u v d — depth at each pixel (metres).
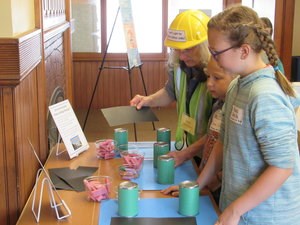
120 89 6.38
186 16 1.97
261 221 1.38
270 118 1.27
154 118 2.24
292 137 1.29
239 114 1.37
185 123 2.15
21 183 1.54
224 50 1.32
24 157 1.60
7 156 1.49
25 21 1.62
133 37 5.20
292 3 5.66
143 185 1.73
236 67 1.34
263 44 1.33
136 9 6.19
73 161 1.98
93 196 1.56
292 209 1.40
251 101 1.31
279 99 1.28
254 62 1.34
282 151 1.26
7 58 1.36
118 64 6.30
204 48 1.95
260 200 1.30
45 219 1.43
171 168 1.73
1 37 1.38
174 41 1.97
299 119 2.07
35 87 1.84
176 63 2.16
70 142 2.03
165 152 1.94
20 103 1.53
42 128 2.01
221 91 1.67
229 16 1.31
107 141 2.05
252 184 1.35
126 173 1.77
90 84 6.34
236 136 1.39
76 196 1.61
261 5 5.88
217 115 1.81
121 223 1.41
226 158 1.46
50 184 1.49
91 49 6.25
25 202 1.62
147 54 6.30
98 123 5.69
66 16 2.91
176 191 1.63
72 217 1.45
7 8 1.37
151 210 1.50
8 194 1.52
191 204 1.46
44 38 1.93
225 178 1.47
